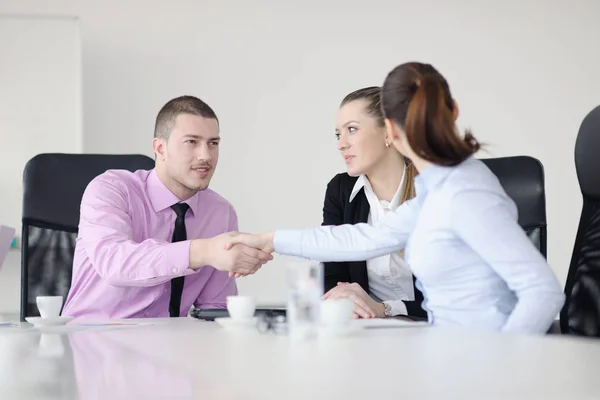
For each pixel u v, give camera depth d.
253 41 5.08
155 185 2.83
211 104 5.03
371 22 5.23
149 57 4.97
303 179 5.11
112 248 2.51
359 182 2.90
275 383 0.90
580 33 5.45
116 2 4.94
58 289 2.85
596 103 5.44
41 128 4.62
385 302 2.52
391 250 2.18
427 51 5.29
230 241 2.34
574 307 2.26
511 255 1.69
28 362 1.24
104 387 0.95
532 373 0.94
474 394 0.80
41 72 4.63
